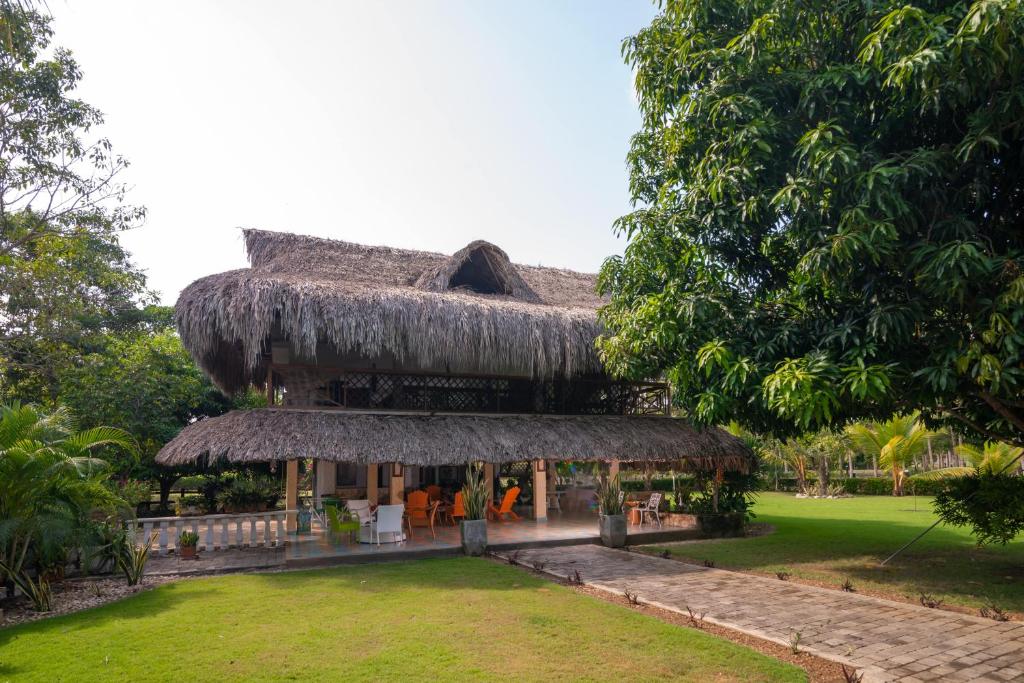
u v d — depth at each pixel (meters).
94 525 9.38
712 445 15.48
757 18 8.49
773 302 9.55
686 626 7.04
